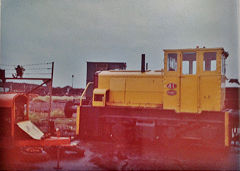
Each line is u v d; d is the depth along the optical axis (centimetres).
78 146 644
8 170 509
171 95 728
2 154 580
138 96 784
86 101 885
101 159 595
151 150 681
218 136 676
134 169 528
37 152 593
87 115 807
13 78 849
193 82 709
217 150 671
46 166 544
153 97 769
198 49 704
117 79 811
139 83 787
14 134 587
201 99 698
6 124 597
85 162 577
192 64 718
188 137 707
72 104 885
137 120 763
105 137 793
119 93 805
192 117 706
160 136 742
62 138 620
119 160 587
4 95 603
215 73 688
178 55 725
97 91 801
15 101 616
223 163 574
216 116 682
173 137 721
